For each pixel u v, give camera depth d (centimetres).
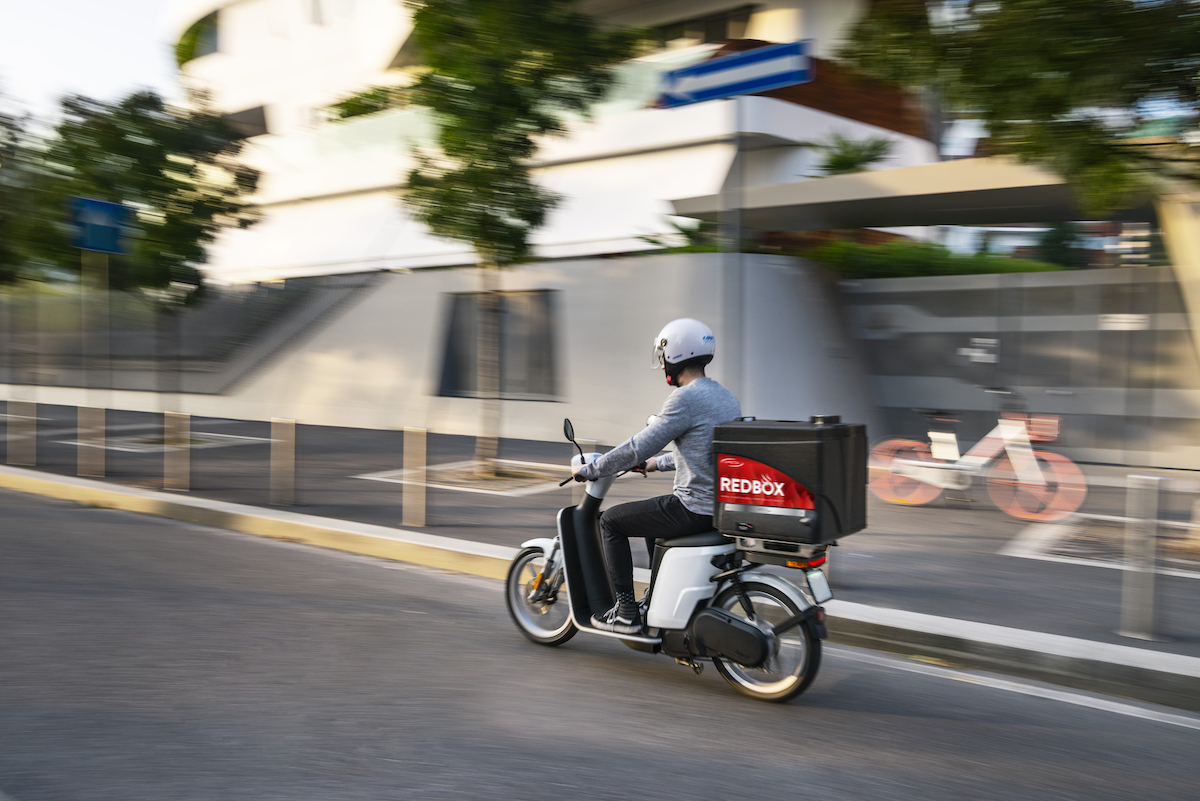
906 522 863
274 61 2848
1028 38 612
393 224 1920
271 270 2123
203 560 715
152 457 1280
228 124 1448
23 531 816
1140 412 1239
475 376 1630
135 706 404
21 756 350
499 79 968
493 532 775
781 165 1775
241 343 1958
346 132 2048
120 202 1332
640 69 1711
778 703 423
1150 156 690
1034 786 341
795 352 1386
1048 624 524
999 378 1352
